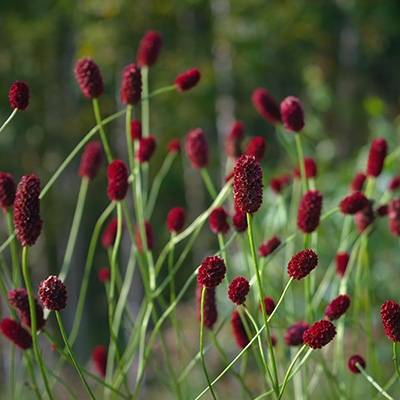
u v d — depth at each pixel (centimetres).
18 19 1270
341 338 231
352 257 239
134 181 234
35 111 1291
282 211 281
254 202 143
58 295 149
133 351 232
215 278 149
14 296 184
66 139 1309
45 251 1311
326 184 583
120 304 249
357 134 1271
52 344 191
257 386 361
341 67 1446
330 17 1395
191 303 905
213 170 1204
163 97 1146
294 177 288
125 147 1138
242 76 1173
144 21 1106
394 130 572
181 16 1200
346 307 173
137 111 1159
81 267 1351
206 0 1138
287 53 1307
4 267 217
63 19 1255
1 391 855
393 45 1488
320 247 489
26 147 1311
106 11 1077
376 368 234
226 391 530
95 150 265
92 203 1433
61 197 1319
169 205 1438
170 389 241
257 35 1141
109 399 252
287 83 1386
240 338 209
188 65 1144
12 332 191
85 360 1260
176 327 230
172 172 1294
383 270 495
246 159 145
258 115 1223
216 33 1117
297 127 233
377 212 240
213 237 1171
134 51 1120
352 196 215
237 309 208
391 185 260
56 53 1302
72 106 1305
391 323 149
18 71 1287
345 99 1323
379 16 1341
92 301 1510
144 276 225
